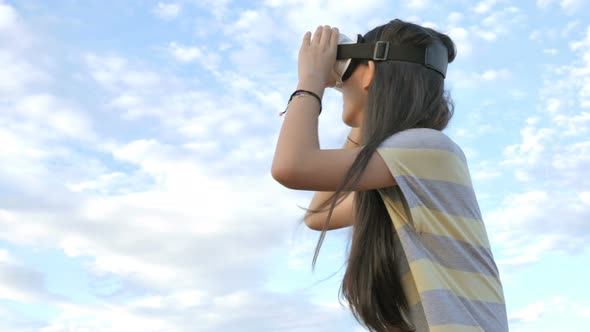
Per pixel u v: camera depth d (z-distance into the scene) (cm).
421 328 171
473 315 163
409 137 171
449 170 171
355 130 218
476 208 175
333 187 171
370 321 179
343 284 188
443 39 196
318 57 188
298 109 177
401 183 166
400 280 177
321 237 179
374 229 181
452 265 165
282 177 169
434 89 186
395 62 184
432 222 166
